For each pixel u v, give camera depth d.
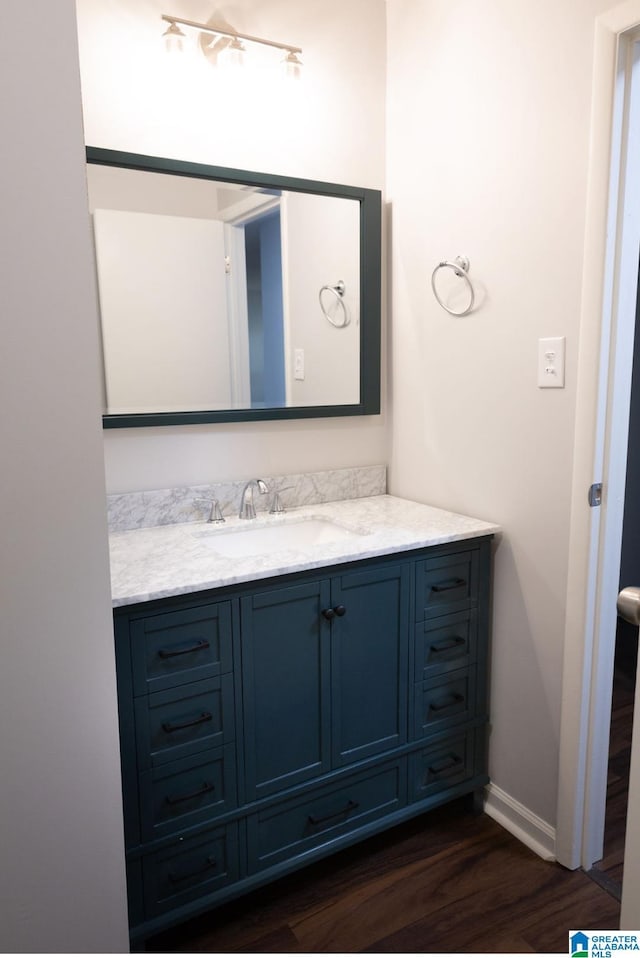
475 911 1.57
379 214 2.11
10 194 0.86
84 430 0.94
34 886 0.98
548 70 1.56
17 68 0.85
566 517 1.64
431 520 1.90
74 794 0.99
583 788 1.68
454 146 1.85
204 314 1.89
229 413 1.94
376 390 2.19
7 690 0.93
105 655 0.99
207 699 1.45
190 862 1.48
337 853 1.78
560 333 1.60
